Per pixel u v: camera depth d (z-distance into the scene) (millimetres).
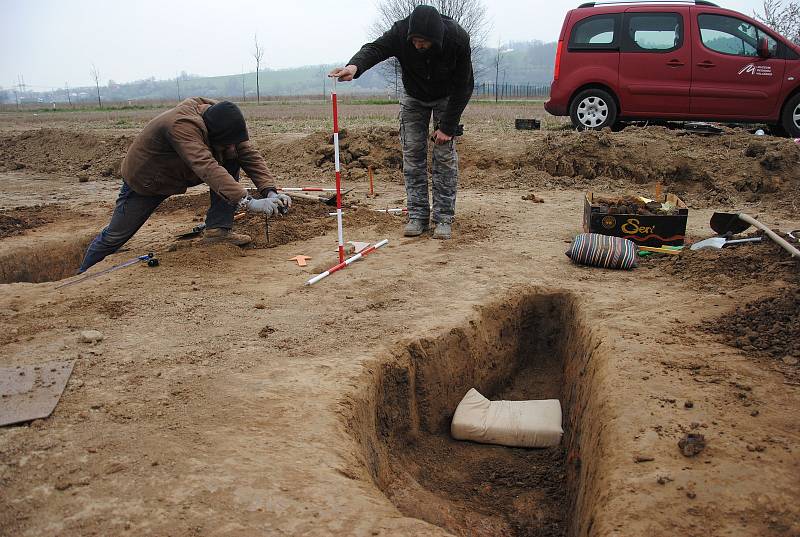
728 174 9398
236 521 2559
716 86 11062
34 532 2482
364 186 10594
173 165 5836
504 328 5270
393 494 3805
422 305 5102
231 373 3873
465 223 7652
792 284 4734
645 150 10273
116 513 2580
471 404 4766
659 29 11234
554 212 8320
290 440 3160
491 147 11297
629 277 5672
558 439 4555
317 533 2512
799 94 10922
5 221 7984
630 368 3838
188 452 3012
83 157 14359
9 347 4195
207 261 6129
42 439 3102
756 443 3004
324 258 6320
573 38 11602
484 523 3814
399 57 6188
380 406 4145
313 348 4285
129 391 3613
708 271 5441
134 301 5102
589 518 2928
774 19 19938
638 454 3008
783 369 3723
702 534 2490
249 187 10867
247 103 43344
